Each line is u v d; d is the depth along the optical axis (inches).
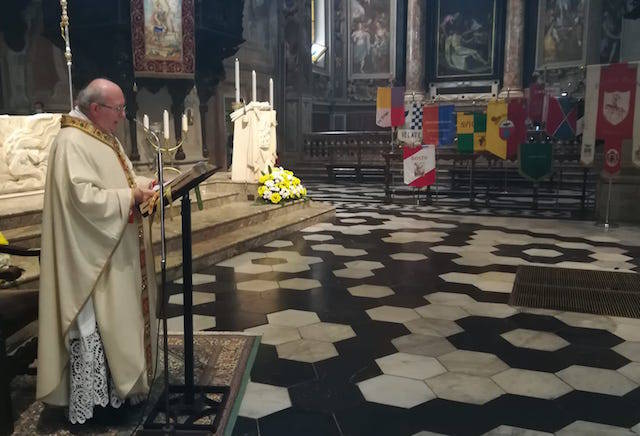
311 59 772.6
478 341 159.5
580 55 745.6
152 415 111.9
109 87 107.0
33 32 393.1
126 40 395.5
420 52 863.7
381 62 895.1
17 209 221.5
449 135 440.5
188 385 115.0
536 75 791.1
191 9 408.2
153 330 118.0
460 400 124.3
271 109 370.0
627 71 337.1
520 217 387.5
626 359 146.6
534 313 183.9
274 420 115.6
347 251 277.3
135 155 421.7
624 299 198.5
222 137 594.9
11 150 243.0
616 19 704.4
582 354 150.1
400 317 180.1
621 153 355.3
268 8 680.4
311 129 776.9
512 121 421.1
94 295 104.3
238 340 158.1
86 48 403.2
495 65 844.6
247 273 233.8
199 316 180.1
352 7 895.1
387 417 117.0
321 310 186.7
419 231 333.4
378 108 479.8
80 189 99.8
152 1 390.6
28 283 176.2
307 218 347.3
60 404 107.9
